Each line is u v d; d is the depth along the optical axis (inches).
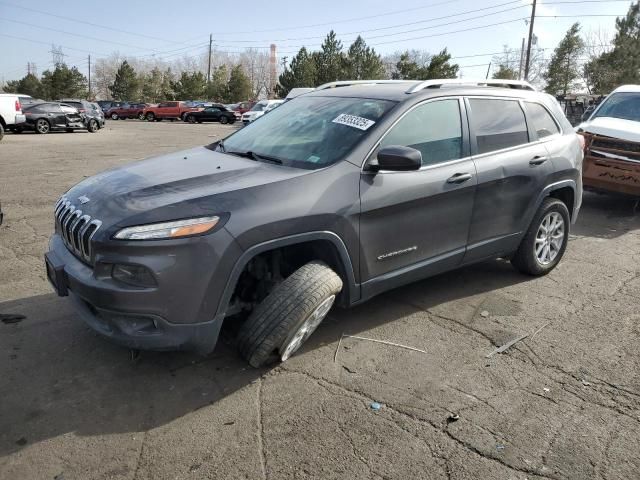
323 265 129.0
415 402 119.0
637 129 296.2
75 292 119.0
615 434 109.4
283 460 100.3
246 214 115.9
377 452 102.8
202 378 126.6
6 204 301.7
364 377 128.5
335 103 161.5
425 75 1723.7
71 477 95.5
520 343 147.1
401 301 173.2
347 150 137.3
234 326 143.4
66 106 968.3
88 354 135.6
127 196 120.2
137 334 112.9
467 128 161.8
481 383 127.1
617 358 139.9
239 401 118.1
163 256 108.6
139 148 666.8
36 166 468.4
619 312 167.9
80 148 653.3
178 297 110.8
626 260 220.8
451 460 101.2
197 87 2623.0
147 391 121.1
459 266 167.8
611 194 305.9
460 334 151.6
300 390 122.6
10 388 120.6
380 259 141.6
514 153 173.5
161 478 95.6
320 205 125.6
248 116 1204.5
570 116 735.7
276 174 129.5
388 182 138.9
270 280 133.3
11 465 97.8
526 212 179.6
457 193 154.9
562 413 116.0
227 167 137.0
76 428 108.2
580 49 1994.3
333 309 165.8
